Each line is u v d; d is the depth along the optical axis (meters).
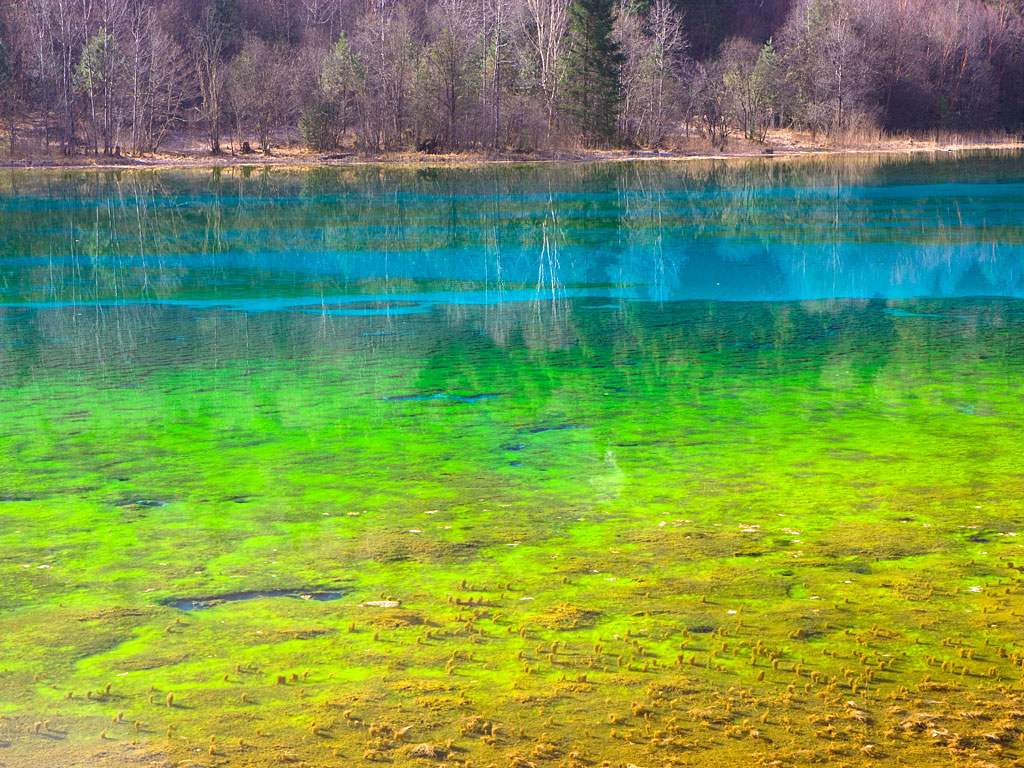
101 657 4.95
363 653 4.95
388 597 5.61
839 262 19.12
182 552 6.29
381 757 4.04
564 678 4.68
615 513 6.92
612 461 8.10
